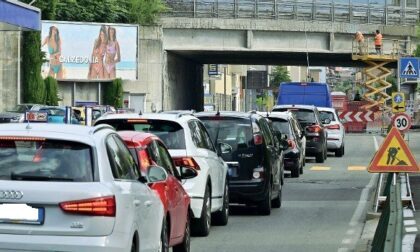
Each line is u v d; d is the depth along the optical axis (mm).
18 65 93188
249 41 102375
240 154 30250
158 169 16828
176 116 24453
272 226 28484
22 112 70125
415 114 140375
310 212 32500
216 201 26562
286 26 102688
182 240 20422
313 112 60188
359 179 47469
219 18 102062
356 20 106438
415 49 109625
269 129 34000
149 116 24141
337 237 26000
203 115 30969
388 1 110875
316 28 103750
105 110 72438
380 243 19234
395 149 27578
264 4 102750
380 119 111375
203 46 103062
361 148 78625
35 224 13297
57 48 101438
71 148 14023
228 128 30562
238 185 30141
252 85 164875
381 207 30500
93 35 102500
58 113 69000
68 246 13188
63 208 13273
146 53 103938
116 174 14516
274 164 32438
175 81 110875
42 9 101938
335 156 67312
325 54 107438
